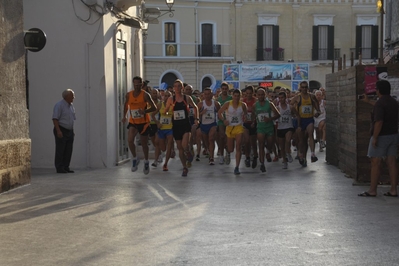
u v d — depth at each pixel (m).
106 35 16.56
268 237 7.98
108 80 16.69
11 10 12.01
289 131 16.08
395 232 8.23
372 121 11.06
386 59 20.62
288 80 39.25
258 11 50.50
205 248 7.43
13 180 12.02
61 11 16.27
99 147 16.42
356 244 7.59
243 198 11.05
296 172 15.10
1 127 11.59
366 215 9.39
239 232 8.28
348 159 13.97
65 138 15.11
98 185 12.76
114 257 7.07
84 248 7.49
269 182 13.22
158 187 12.46
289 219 9.12
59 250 7.40
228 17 50.03
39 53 16.34
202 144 20.30
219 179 13.80
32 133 16.39
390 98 10.85
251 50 50.72
